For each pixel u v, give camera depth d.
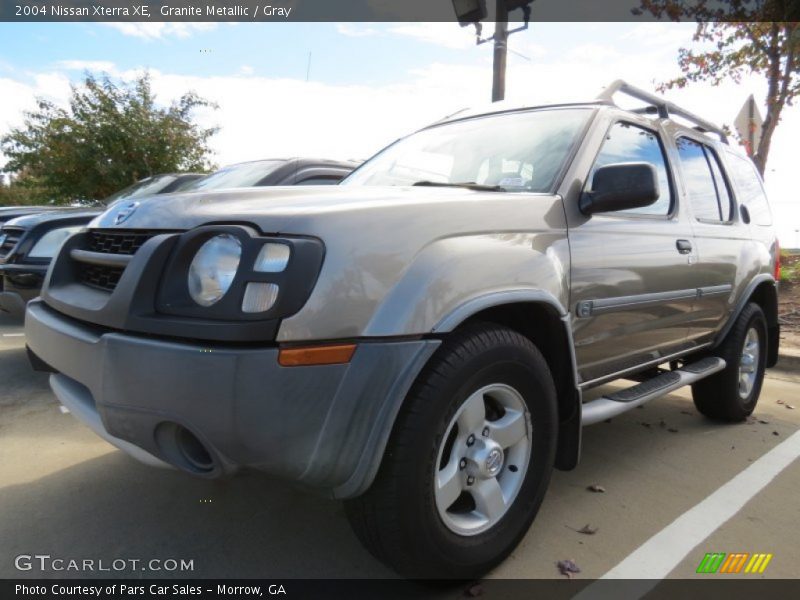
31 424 3.67
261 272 1.67
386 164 3.36
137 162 13.49
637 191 2.35
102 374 1.81
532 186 2.60
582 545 2.43
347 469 1.74
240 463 1.68
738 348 3.94
